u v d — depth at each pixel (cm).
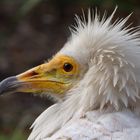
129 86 925
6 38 2556
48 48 2477
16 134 1856
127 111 914
